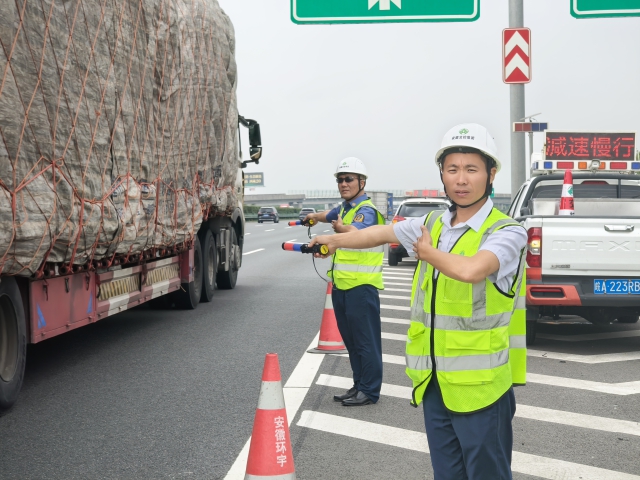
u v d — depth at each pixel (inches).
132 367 291.9
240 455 187.6
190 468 178.2
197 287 462.6
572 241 319.0
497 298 107.3
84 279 276.2
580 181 405.4
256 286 592.7
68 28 226.1
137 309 453.7
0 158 186.1
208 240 490.9
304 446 195.3
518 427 213.5
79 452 190.4
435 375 110.4
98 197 252.5
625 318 408.8
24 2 197.6
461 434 108.7
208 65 399.9
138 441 199.3
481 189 109.9
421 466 180.2
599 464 182.4
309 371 282.4
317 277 669.3
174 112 344.5
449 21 468.8
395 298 514.9
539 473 176.1
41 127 208.2
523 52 545.6
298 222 259.8
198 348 330.0
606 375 278.8
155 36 314.7
